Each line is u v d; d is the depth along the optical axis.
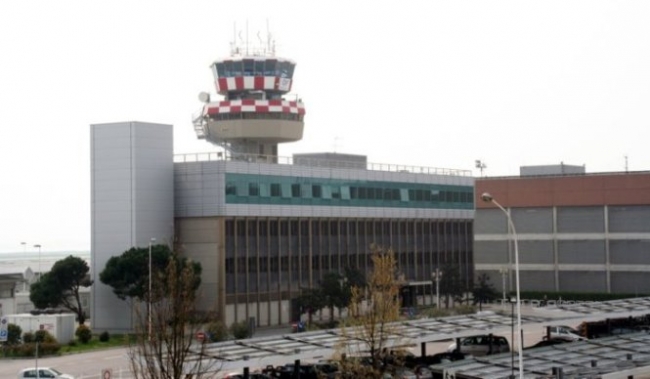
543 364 63.38
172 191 121.25
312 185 132.25
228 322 118.00
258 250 123.50
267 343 65.88
